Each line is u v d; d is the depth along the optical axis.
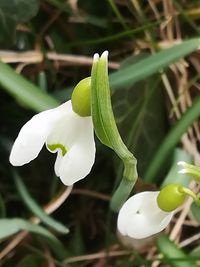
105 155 0.21
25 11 0.20
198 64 0.21
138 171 0.21
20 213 0.21
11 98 0.22
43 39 0.21
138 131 0.20
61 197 0.20
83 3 0.21
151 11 0.21
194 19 0.21
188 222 0.20
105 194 0.21
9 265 0.21
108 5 0.21
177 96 0.21
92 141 0.12
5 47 0.21
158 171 0.19
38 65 0.21
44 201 0.22
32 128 0.12
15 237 0.20
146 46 0.21
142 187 0.19
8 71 0.18
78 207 0.22
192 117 0.19
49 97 0.18
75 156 0.12
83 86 0.12
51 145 0.12
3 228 0.18
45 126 0.12
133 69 0.18
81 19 0.21
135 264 0.20
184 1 0.21
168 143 0.19
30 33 0.21
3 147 0.21
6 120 0.22
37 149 0.12
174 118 0.21
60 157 0.13
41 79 0.19
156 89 0.21
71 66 0.21
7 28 0.20
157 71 0.19
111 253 0.20
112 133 0.12
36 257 0.20
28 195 0.19
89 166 0.12
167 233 0.20
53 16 0.21
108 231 0.20
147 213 0.14
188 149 0.20
